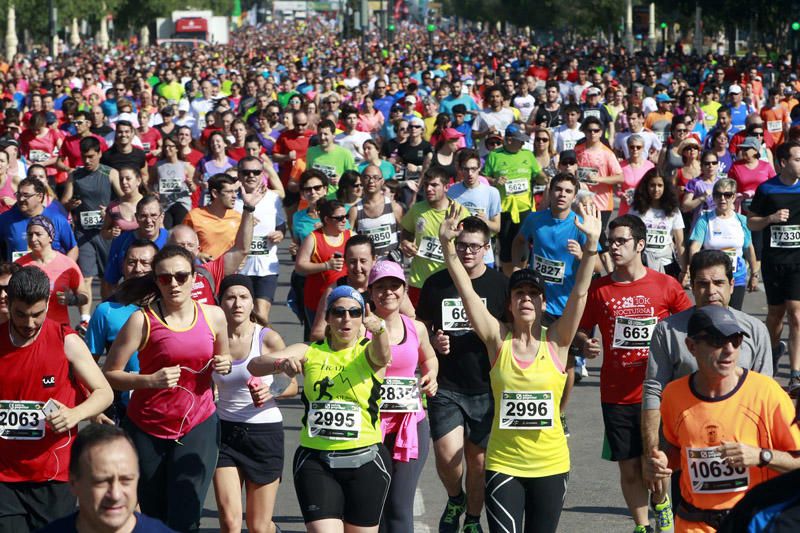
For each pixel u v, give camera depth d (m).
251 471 19.77
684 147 42.22
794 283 30.77
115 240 30.12
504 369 18.62
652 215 32.91
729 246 31.56
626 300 21.53
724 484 16.12
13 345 17.58
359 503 18.38
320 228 30.33
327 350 18.53
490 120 57.69
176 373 18.41
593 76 86.62
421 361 20.20
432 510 23.19
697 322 15.91
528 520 18.64
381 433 18.70
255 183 31.95
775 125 63.84
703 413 16.14
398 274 19.55
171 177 43.31
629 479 21.03
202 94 84.12
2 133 63.12
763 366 18.69
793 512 10.20
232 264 28.89
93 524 12.06
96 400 17.80
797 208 30.86
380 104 77.69
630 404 21.12
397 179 47.84
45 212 32.94
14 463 17.80
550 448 18.55
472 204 35.53
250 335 19.94
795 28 133.12
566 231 28.22
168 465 19.00
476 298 18.84
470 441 21.55
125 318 21.42
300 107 61.22
